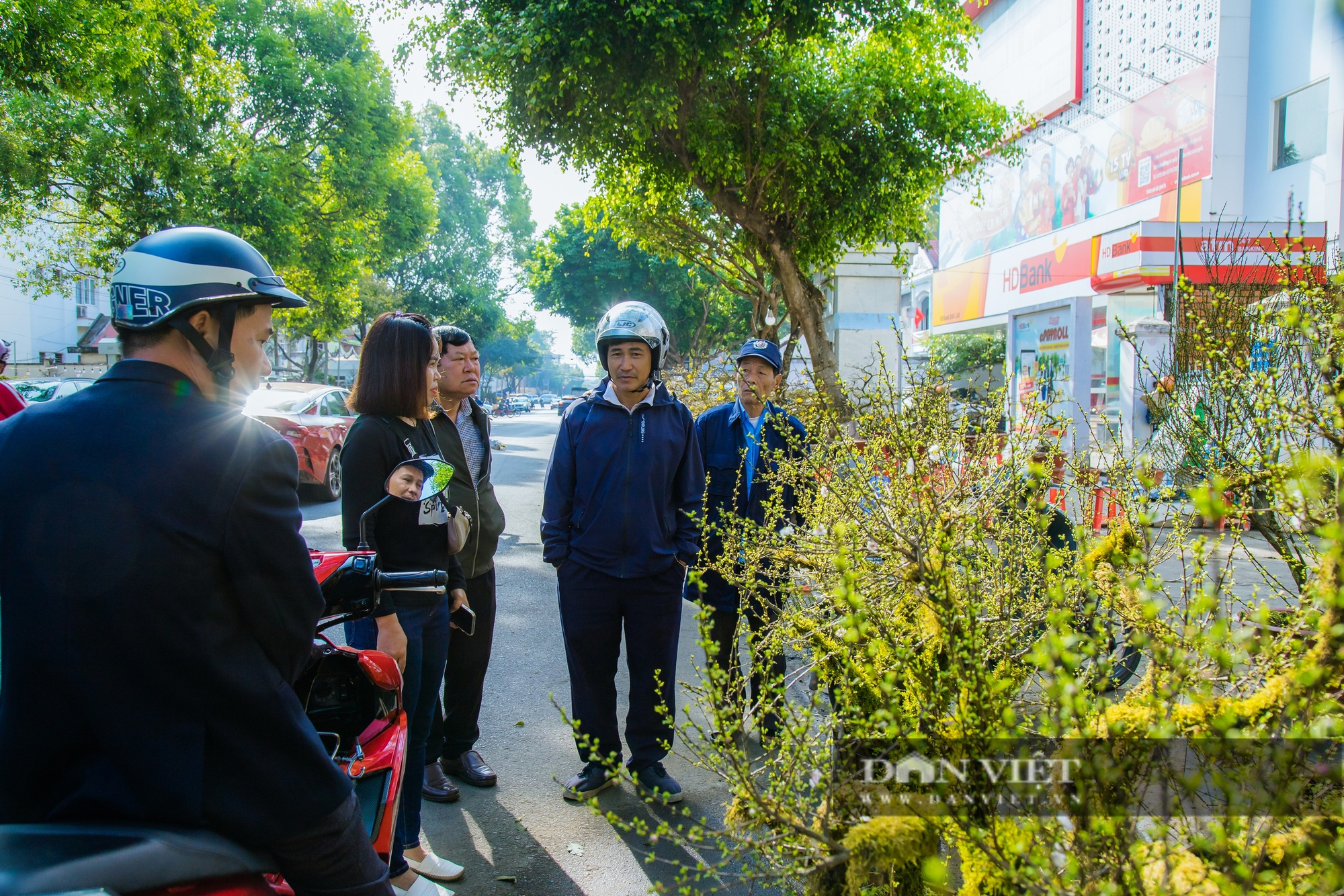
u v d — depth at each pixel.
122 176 17.70
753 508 3.98
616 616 3.56
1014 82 24.95
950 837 1.63
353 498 2.66
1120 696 1.81
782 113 10.52
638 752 3.56
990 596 1.98
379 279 37.19
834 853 1.61
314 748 1.55
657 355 3.60
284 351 39.81
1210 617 1.58
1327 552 1.33
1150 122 19.23
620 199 12.68
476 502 3.47
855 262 16.94
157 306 1.52
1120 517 2.17
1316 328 1.79
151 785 1.39
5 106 16.03
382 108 23.97
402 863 2.62
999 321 24.61
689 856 3.05
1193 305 2.56
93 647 1.38
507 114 10.67
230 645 1.46
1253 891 1.28
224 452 1.47
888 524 2.02
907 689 1.70
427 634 2.88
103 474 1.40
